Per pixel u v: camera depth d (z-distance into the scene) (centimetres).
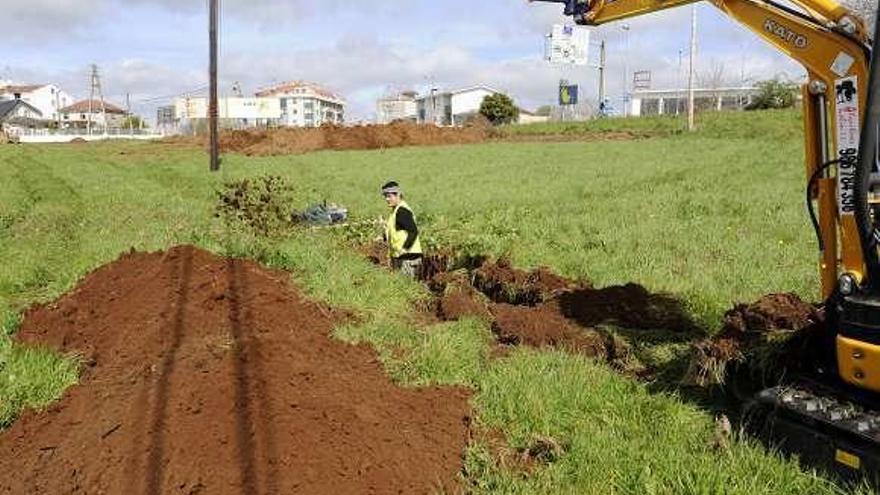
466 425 562
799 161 2436
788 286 862
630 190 1833
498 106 7612
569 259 1045
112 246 1141
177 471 446
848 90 484
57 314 785
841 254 493
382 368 658
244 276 852
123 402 543
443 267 1155
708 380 597
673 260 1016
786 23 517
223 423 491
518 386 603
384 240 1334
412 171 2545
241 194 1295
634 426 549
